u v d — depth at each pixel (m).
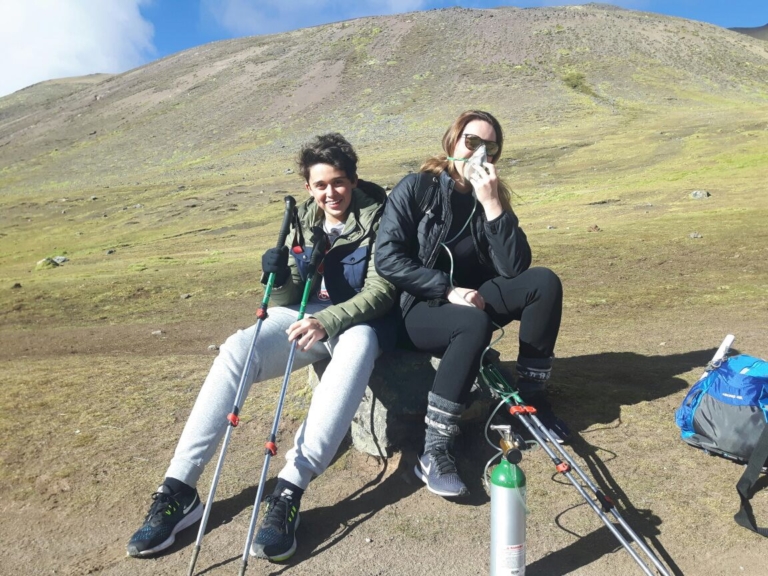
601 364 2.63
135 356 4.07
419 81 48.72
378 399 1.92
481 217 1.87
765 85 47.12
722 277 5.66
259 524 1.69
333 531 1.66
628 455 1.87
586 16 61.72
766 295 4.86
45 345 5.15
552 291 1.81
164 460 2.04
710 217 9.09
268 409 2.28
